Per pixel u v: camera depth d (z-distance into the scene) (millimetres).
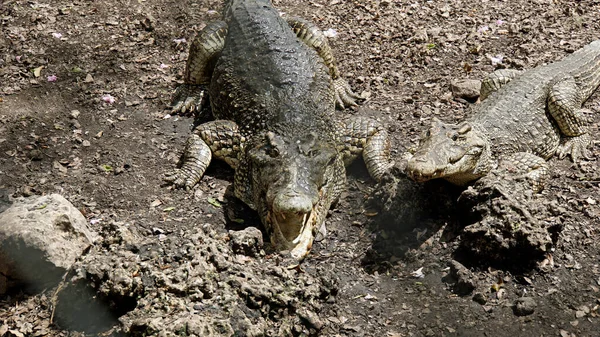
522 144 8250
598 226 7188
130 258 6293
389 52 10484
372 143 8156
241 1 10344
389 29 11039
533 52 10305
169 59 10477
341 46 10703
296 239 6805
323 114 8227
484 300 6367
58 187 7961
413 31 10898
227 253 6398
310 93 8414
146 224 7270
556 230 6812
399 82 9828
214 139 8219
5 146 8586
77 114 9195
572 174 8070
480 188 6957
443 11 11453
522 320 6180
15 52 10328
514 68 10000
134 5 11695
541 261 6711
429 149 7020
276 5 11898
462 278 6508
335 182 7621
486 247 6645
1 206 7566
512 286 6535
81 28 10992
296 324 6031
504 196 6789
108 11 11469
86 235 6902
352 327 6176
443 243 7020
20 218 6734
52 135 8836
